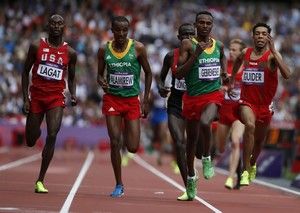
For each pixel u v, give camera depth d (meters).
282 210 26.27
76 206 24.56
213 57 26.66
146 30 100.88
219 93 26.91
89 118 82.00
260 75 28.28
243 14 116.44
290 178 45.41
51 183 35.12
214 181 40.84
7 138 80.31
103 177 41.09
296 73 90.81
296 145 49.53
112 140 28.75
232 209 25.86
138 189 33.66
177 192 32.47
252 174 29.59
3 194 27.80
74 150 79.62
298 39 108.94
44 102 28.92
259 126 29.00
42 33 91.12
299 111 55.75
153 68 91.81
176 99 28.14
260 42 28.14
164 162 62.09
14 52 88.94
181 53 26.67
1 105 81.00
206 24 26.45
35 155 65.81
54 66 28.91
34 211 22.58
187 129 27.08
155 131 59.19
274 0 125.06
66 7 100.19
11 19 95.56
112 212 23.30
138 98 28.86
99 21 99.50
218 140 35.19
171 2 111.44
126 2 105.88
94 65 88.56
